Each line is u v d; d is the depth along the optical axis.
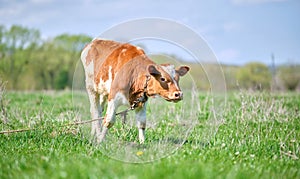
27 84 62.22
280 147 9.90
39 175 6.96
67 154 8.87
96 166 7.40
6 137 10.91
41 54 62.56
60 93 25.61
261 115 13.54
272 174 7.50
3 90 13.64
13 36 59.66
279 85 34.31
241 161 8.61
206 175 6.86
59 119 12.74
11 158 8.46
